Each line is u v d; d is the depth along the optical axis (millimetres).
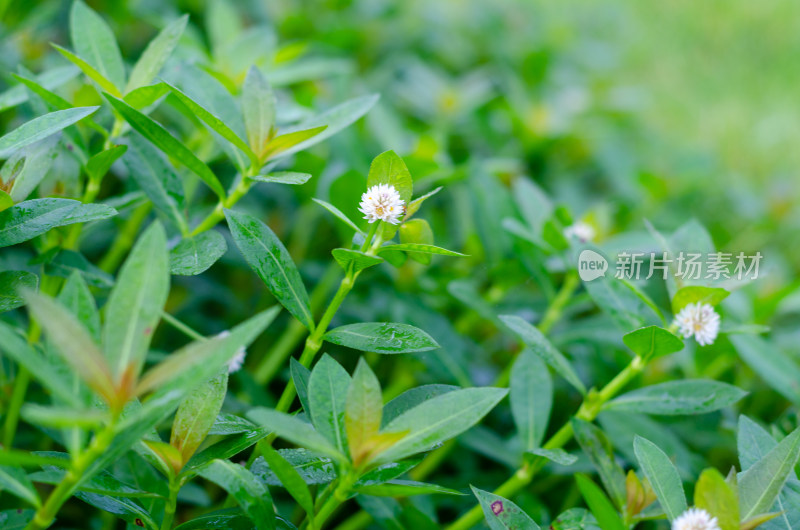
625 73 1479
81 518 662
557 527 576
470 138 963
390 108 916
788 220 997
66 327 496
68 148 608
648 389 607
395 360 723
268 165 606
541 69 1136
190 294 741
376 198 553
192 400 545
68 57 589
